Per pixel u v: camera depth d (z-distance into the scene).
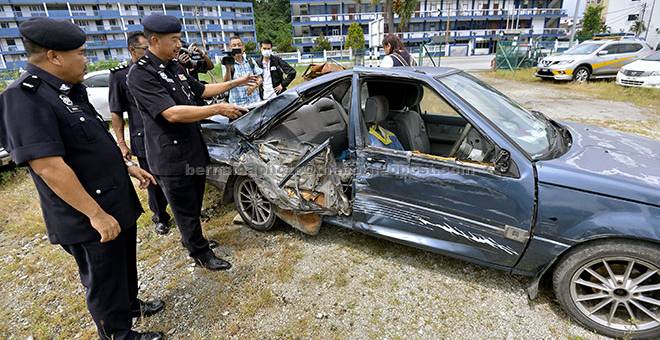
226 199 3.25
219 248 2.94
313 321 2.17
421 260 2.66
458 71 2.75
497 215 2.04
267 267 2.67
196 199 2.53
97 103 7.36
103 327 1.89
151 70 2.15
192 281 2.57
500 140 2.07
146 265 2.80
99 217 1.61
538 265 2.03
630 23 41.12
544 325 2.06
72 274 2.74
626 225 1.75
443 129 2.99
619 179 1.82
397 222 2.42
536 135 2.25
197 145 2.44
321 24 45.59
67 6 43.41
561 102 8.35
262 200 3.01
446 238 2.27
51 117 1.47
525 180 1.94
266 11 62.47
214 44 52.28
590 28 45.06
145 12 47.28
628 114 7.02
